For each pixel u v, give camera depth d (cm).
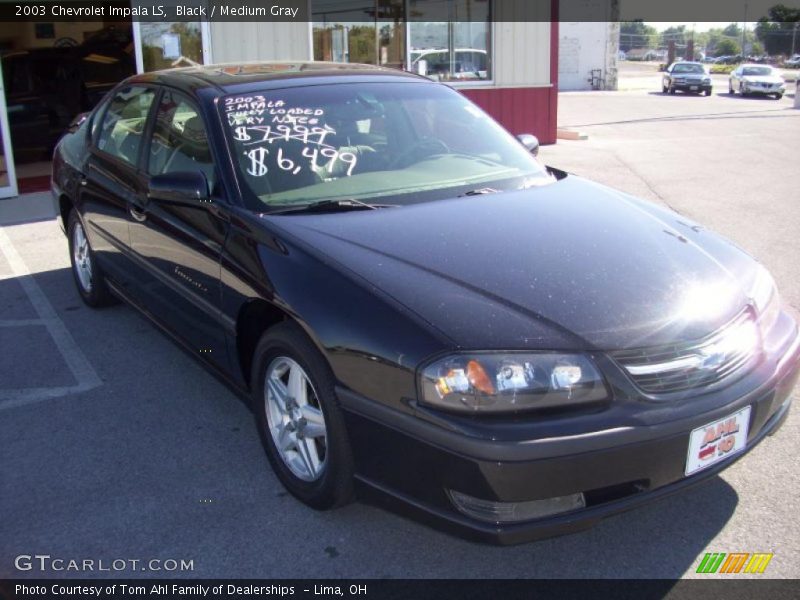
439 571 277
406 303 264
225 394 417
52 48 1213
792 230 757
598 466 242
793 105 2705
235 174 348
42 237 750
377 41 1214
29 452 360
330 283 282
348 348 267
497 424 241
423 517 258
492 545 247
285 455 314
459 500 249
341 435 277
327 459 284
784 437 361
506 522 246
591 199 370
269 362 316
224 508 314
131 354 472
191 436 372
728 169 1159
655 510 309
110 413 397
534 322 255
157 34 987
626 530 298
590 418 244
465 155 409
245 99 384
